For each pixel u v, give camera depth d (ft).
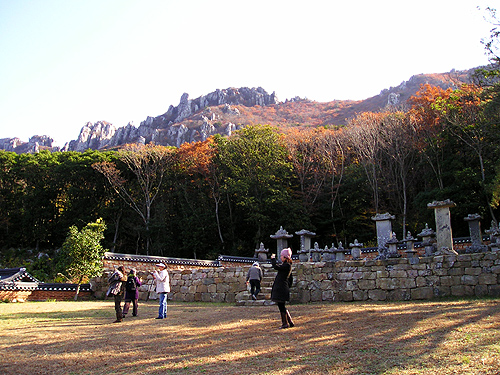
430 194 96.02
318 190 119.75
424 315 28.60
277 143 126.41
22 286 57.47
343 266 44.50
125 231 131.34
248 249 121.08
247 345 23.59
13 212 136.05
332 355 20.36
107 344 25.43
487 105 77.71
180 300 56.13
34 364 21.21
